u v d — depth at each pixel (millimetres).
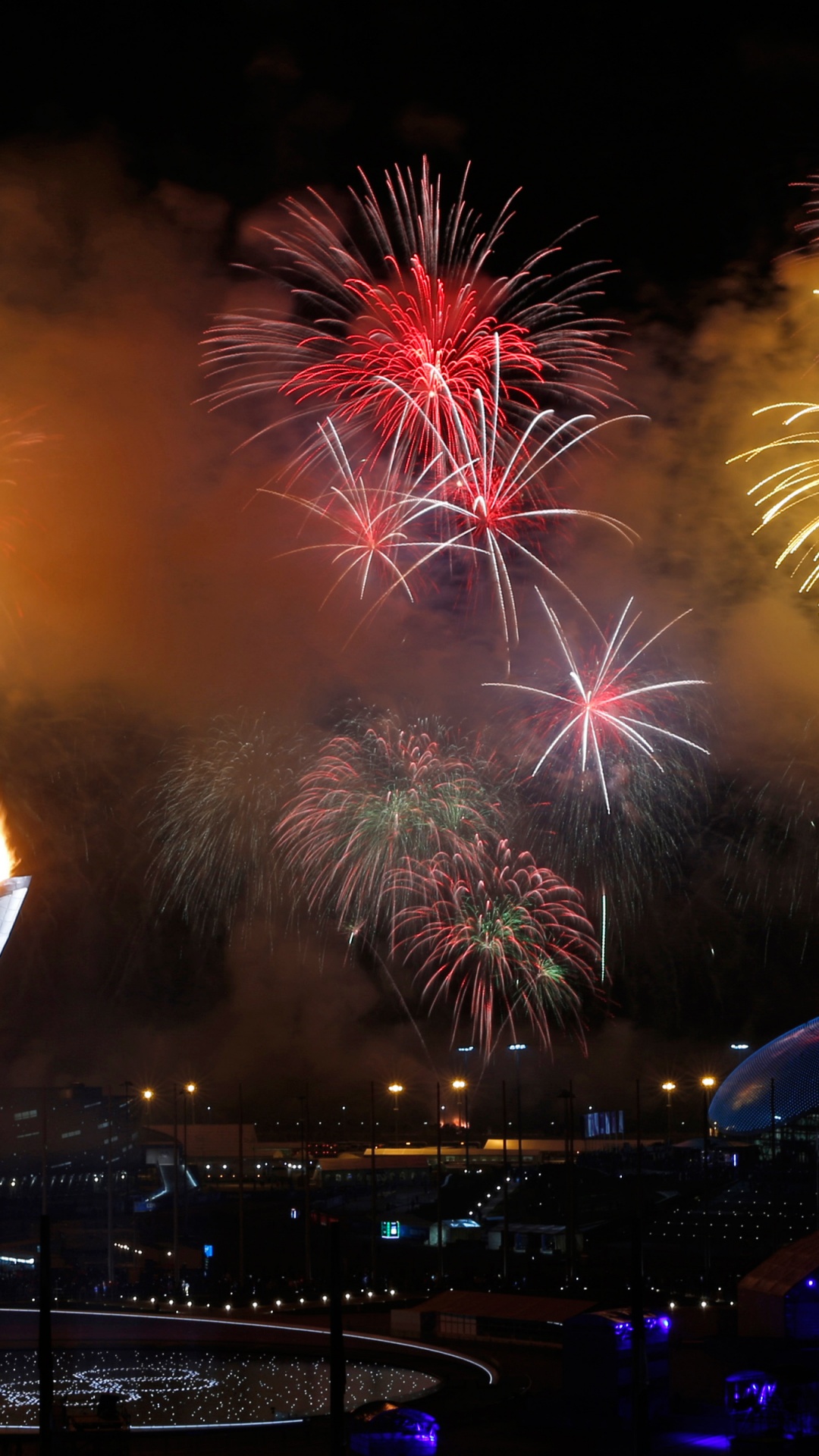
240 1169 96938
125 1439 48031
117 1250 114062
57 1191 142375
